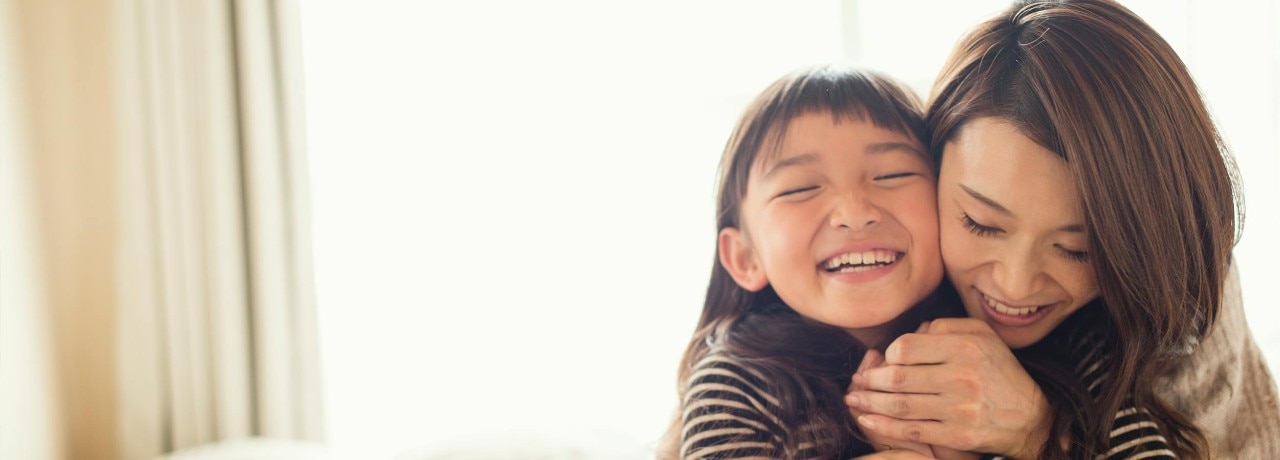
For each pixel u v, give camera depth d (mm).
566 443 1035
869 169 819
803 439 810
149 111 1421
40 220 1459
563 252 1300
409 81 1414
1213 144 766
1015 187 776
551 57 1357
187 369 1446
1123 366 776
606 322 1246
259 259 1410
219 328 1420
